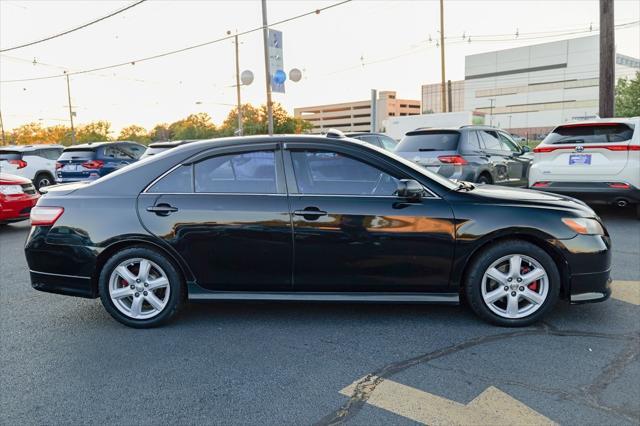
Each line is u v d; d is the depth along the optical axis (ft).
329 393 9.65
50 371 10.80
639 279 16.33
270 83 62.39
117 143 46.32
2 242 26.40
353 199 12.64
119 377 10.48
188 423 8.73
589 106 266.98
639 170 24.14
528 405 9.02
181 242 12.81
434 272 12.62
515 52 292.81
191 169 13.20
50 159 53.47
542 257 12.39
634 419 8.54
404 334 12.39
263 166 13.04
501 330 12.50
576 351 11.19
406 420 8.67
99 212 13.01
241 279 12.99
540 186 26.76
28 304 15.46
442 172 27.81
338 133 13.92
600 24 40.24
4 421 8.89
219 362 11.10
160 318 13.15
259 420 8.78
